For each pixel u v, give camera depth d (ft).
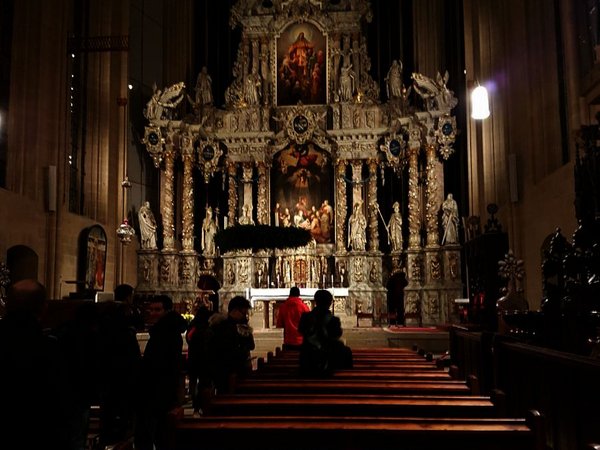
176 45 93.15
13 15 61.26
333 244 86.74
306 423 13.71
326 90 89.92
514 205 57.67
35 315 12.51
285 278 84.38
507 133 60.08
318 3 90.17
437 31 88.53
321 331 24.75
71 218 66.80
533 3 54.29
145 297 71.92
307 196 88.99
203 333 31.76
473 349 34.19
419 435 12.84
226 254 85.30
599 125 30.96
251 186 88.17
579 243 29.04
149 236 81.35
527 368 23.30
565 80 49.03
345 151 86.89
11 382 11.68
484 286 48.78
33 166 61.16
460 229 81.46
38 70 62.28
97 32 76.13
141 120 86.69
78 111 74.28
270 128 90.33
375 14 95.35
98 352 21.40
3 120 59.57
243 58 91.04
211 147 87.97
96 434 28.17
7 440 11.51
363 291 82.69
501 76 62.69
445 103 80.12
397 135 84.48
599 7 39.91
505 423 13.65
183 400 26.61
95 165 75.66
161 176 85.46
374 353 38.45
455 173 86.43
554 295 31.48
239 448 13.20
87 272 67.97
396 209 85.46
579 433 18.04
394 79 86.58
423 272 81.25
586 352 26.55
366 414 16.80
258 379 23.66
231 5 97.04
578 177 30.63
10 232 56.39
